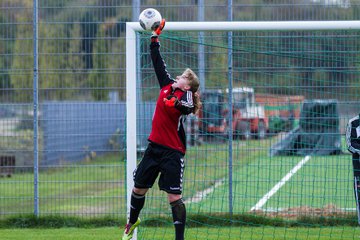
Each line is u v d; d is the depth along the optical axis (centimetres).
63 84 4150
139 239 3422
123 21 4131
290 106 4169
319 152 4178
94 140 4909
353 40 4016
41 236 3625
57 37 4134
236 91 4066
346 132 3203
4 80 4184
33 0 4094
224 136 4038
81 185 4972
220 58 4028
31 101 4219
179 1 4103
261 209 4031
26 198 4206
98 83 4141
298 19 4078
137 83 3550
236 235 3584
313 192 4084
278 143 4209
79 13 4138
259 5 4078
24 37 4150
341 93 4053
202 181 4059
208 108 4053
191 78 2772
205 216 3894
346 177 4097
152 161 2797
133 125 3128
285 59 4059
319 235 3525
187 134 4078
